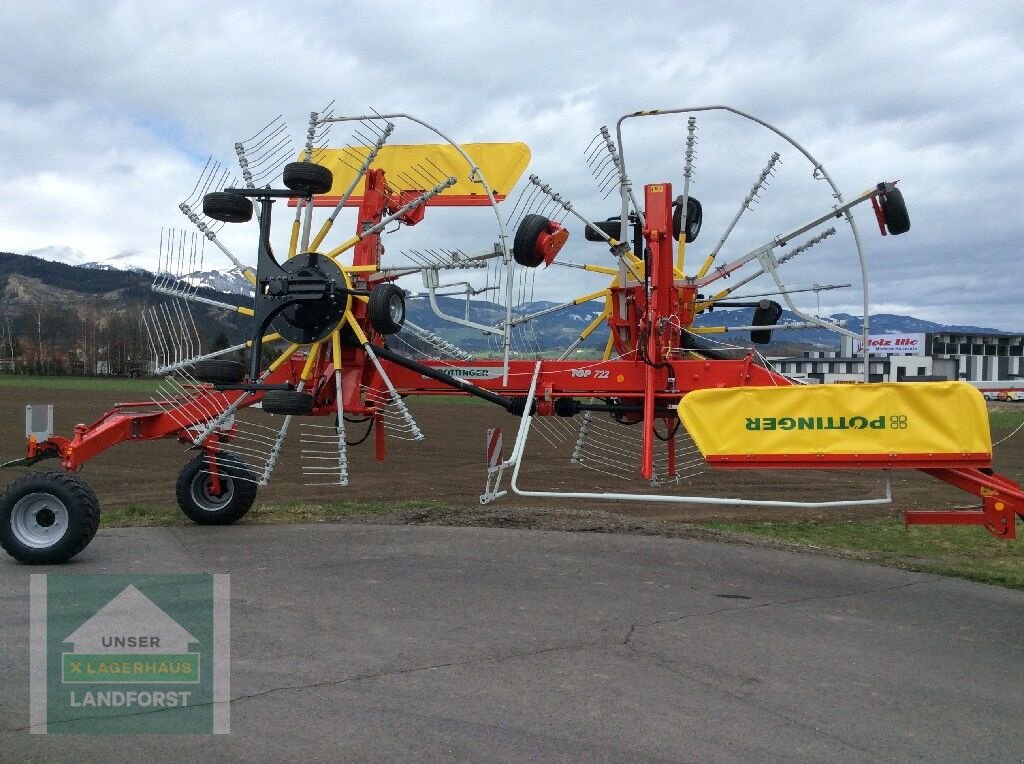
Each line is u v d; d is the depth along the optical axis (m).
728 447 7.04
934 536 10.75
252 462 10.95
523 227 9.02
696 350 9.33
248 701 4.80
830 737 4.46
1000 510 6.64
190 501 10.44
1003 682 5.34
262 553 8.73
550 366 9.18
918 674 5.44
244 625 6.20
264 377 9.54
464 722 4.54
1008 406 38.66
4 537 8.26
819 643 5.99
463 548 8.96
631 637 6.02
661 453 11.22
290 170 9.08
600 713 4.68
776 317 9.91
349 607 6.70
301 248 9.46
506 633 6.07
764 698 4.96
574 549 8.95
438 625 6.24
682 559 8.57
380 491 14.87
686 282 10.00
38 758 4.14
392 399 9.45
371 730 4.43
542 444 22.20
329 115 9.44
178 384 9.80
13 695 4.91
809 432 6.90
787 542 9.61
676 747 4.29
